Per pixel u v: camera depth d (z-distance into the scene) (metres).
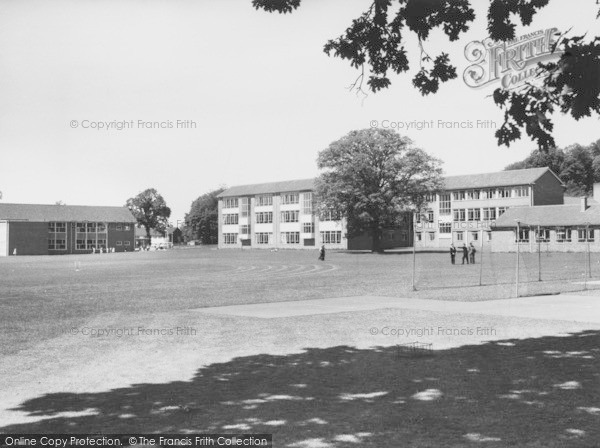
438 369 10.47
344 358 11.50
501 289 28.02
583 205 85.38
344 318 17.42
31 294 26.89
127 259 77.31
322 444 6.69
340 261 62.97
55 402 8.52
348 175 84.25
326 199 86.88
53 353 12.21
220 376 10.06
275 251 108.31
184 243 192.75
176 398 8.69
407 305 20.97
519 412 7.87
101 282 34.97
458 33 10.80
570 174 124.62
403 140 84.44
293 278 37.03
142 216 177.75
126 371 10.49
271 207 128.50
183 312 19.19
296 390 9.09
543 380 9.62
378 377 9.89
